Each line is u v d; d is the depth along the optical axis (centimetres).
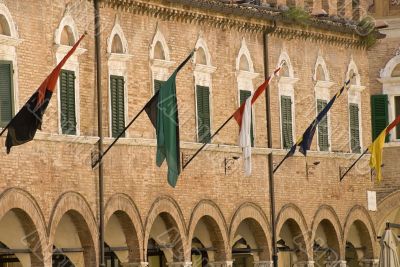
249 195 8094
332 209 8731
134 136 7369
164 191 7525
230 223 7944
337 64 8819
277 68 8088
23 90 6744
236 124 8044
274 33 8306
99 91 7162
